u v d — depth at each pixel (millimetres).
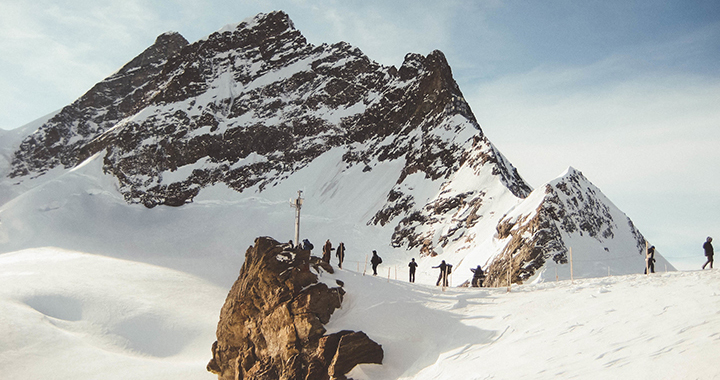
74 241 103625
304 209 108500
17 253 92500
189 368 46656
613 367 11328
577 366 12227
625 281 22375
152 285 69625
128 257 92562
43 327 53812
